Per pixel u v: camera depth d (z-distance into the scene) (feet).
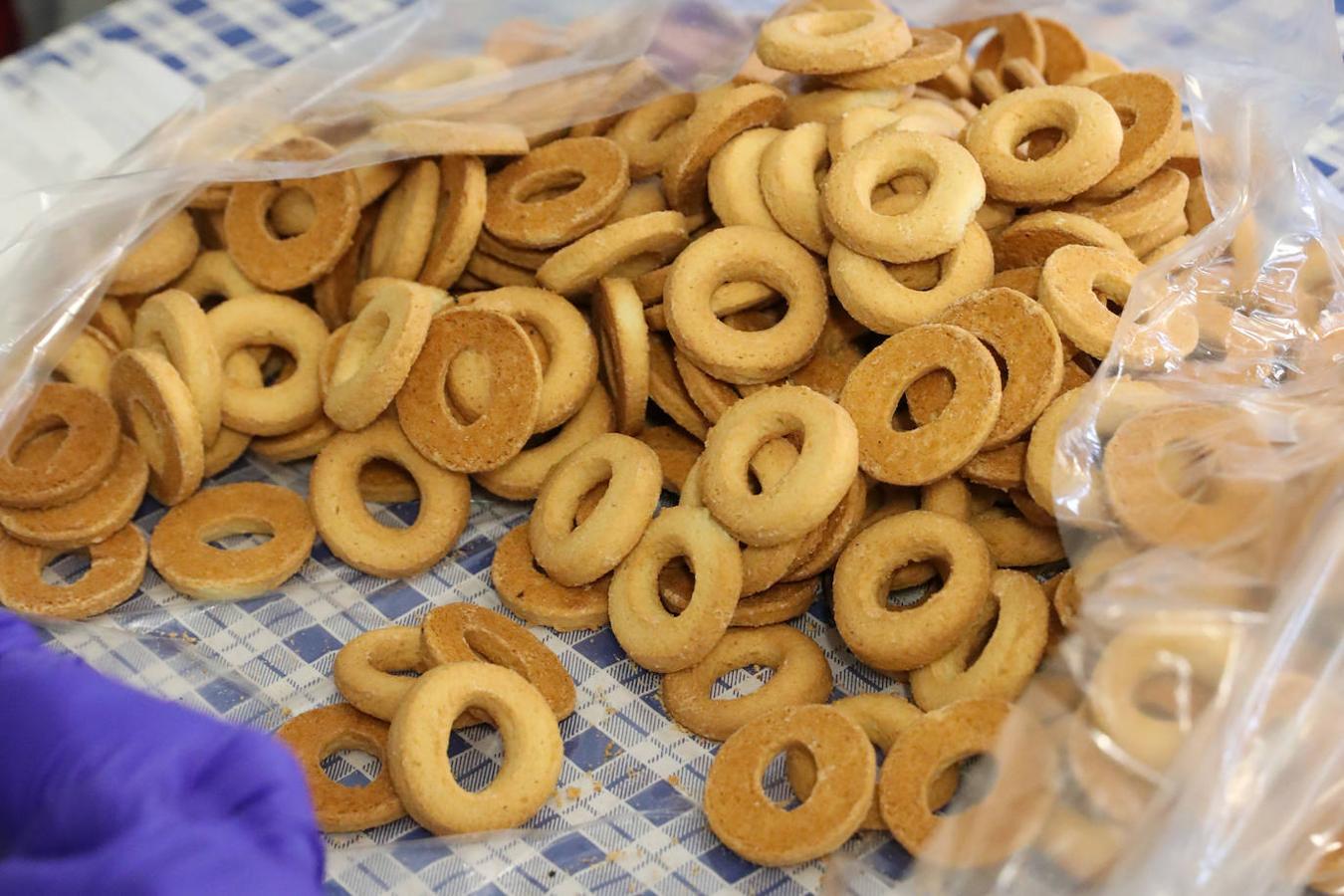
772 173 2.81
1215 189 2.81
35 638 2.44
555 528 2.72
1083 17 3.05
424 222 2.88
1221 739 2.30
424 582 2.77
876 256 2.73
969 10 3.04
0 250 2.73
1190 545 2.44
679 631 2.63
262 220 2.91
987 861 2.34
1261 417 2.55
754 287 2.81
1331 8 2.85
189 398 2.78
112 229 2.78
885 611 2.61
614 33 2.97
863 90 2.90
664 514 2.70
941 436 2.64
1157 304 2.66
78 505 2.75
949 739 2.49
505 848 2.51
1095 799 2.32
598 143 2.90
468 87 2.93
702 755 2.60
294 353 2.90
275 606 2.74
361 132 2.91
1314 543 2.39
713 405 2.77
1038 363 2.65
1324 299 2.72
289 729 2.60
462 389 2.79
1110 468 2.52
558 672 2.64
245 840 2.29
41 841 2.31
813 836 2.46
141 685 2.65
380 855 2.49
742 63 2.99
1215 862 2.27
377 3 3.32
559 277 2.83
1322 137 3.03
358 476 2.84
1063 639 2.52
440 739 2.53
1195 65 2.89
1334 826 2.32
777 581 2.68
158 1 3.29
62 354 2.76
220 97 2.90
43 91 3.07
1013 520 2.72
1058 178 2.77
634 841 2.52
